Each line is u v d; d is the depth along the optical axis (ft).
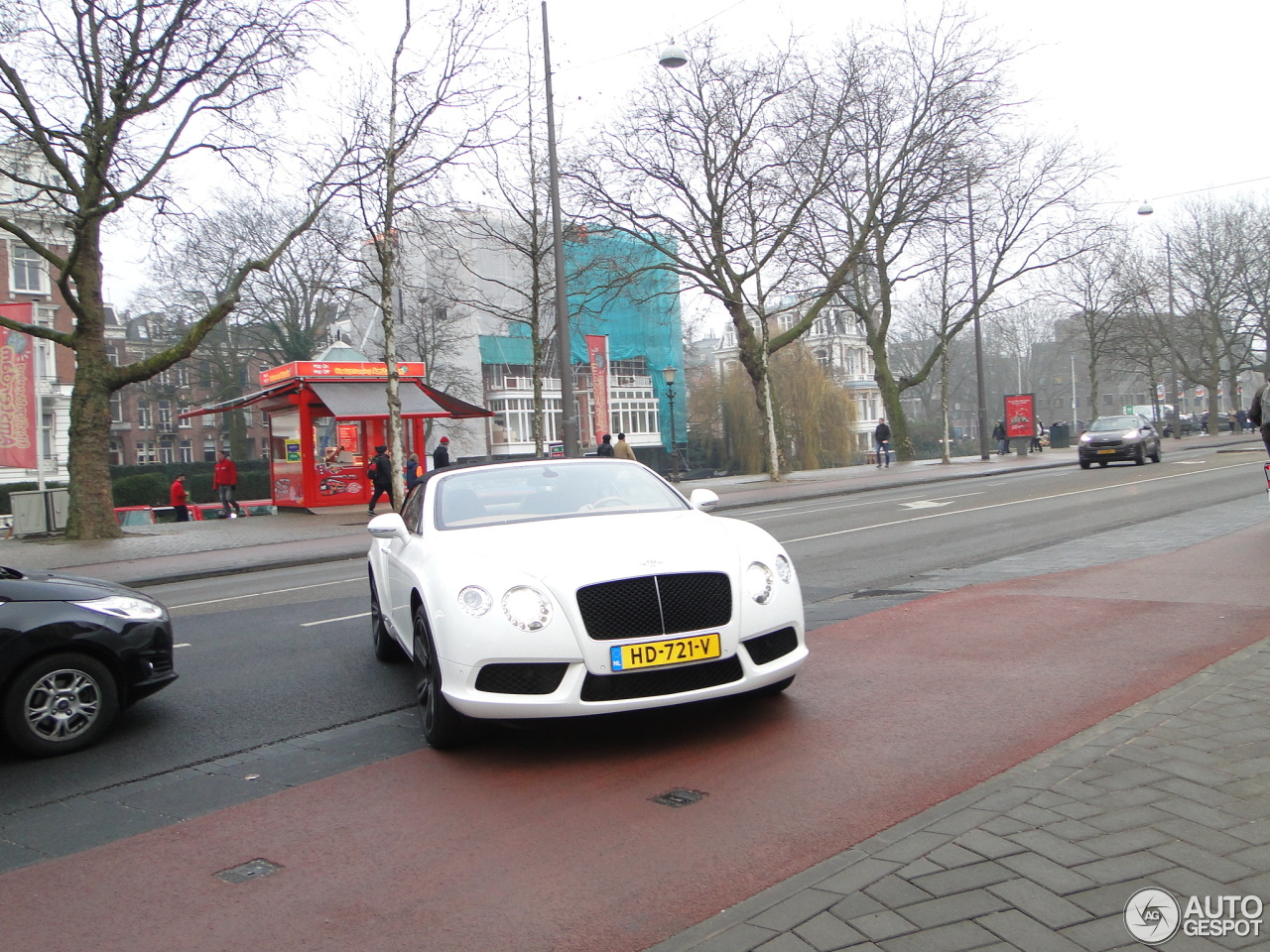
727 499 83.92
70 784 16.93
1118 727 15.28
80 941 11.04
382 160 70.74
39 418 71.92
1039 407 367.04
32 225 77.92
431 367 157.07
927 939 9.42
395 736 18.78
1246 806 11.94
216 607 38.45
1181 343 199.52
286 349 146.82
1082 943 9.19
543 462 22.38
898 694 18.95
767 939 9.68
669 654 15.66
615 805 14.15
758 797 14.05
